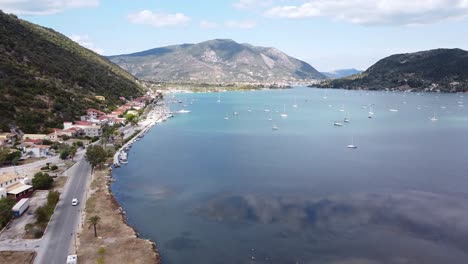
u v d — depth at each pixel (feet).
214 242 322.75
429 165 576.20
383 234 334.44
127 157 640.58
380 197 426.51
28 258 275.39
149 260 284.61
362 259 293.23
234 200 424.46
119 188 467.93
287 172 541.75
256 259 294.66
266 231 344.08
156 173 539.70
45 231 323.98
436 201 411.34
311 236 333.21
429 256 296.10
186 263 287.48
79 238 312.71
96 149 544.62
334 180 497.87
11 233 317.63
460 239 321.93
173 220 369.09
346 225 354.54
